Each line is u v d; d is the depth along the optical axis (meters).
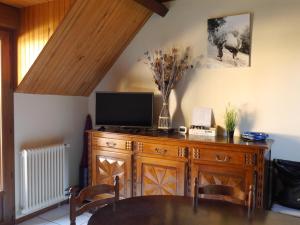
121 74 3.78
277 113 2.90
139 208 1.68
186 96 3.36
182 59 3.36
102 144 3.30
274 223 1.49
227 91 3.13
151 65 3.52
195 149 2.75
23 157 3.11
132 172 3.11
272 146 2.92
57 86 3.45
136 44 3.66
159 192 2.95
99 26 3.10
